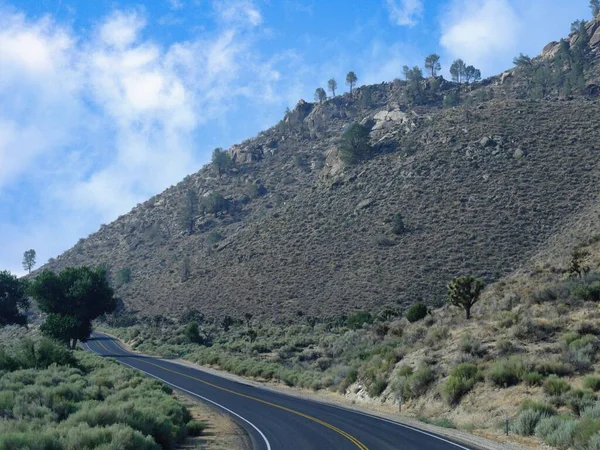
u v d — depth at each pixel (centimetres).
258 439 2011
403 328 4362
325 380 3834
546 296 3466
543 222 7862
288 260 9381
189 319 8719
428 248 8075
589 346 2419
